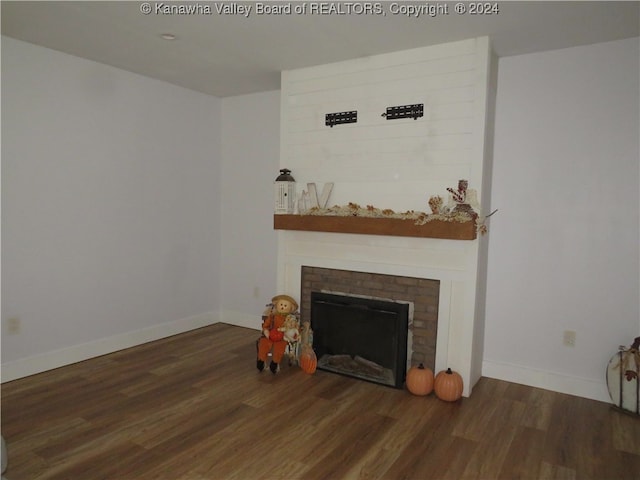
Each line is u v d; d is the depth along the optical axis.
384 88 3.15
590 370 3.01
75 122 3.38
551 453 2.31
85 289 3.53
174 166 4.18
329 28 2.71
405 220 2.99
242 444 2.35
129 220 3.82
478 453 2.30
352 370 3.32
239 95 4.49
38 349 3.26
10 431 2.43
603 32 2.70
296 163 3.57
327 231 3.30
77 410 2.70
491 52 2.92
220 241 4.73
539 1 2.30
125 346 3.86
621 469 2.18
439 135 2.98
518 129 3.15
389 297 3.22
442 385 2.88
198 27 2.74
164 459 2.20
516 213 3.18
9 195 3.03
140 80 3.81
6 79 2.97
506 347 3.27
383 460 2.22
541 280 3.13
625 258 2.88
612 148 2.88
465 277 2.94
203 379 3.21
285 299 3.44
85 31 2.83
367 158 3.25
